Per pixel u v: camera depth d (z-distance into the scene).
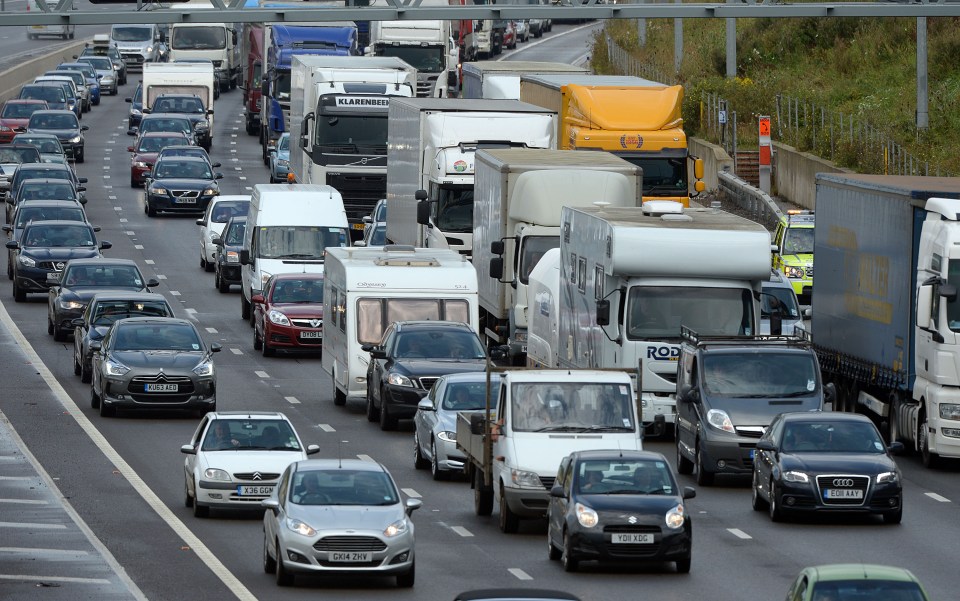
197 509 81.19
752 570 69.50
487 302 124.81
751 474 88.94
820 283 107.06
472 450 82.75
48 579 67.19
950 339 90.88
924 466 94.69
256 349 137.50
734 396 89.38
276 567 67.69
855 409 103.31
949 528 78.75
